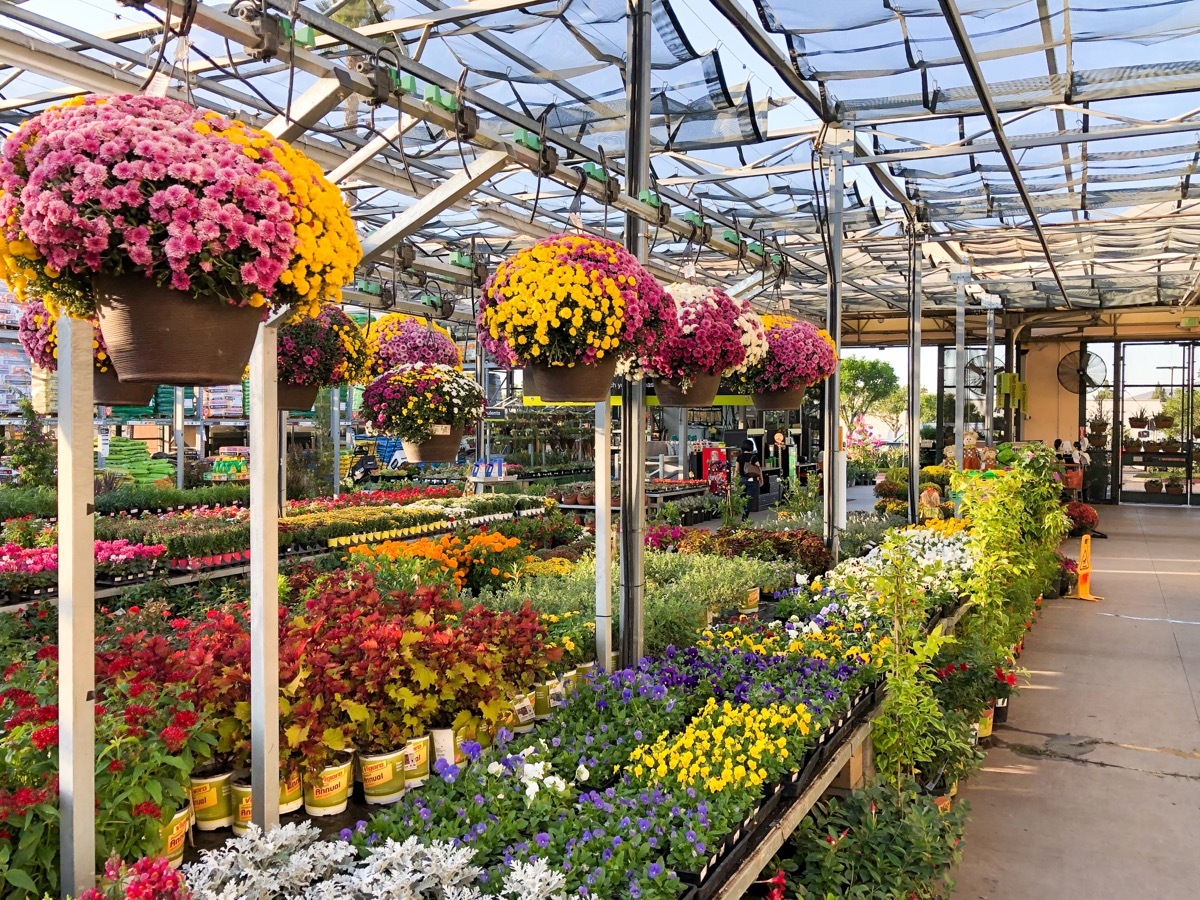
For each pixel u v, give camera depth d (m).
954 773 3.92
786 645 3.94
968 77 4.73
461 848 1.81
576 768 2.49
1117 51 4.36
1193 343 17.61
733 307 3.96
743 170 6.46
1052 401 18.33
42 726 1.69
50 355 2.83
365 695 2.36
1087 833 3.96
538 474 14.05
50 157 1.43
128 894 1.40
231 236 1.52
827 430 6.65
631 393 3.54
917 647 3.49
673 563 5.70
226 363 1.64
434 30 3.77
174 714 1.93
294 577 4.66
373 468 15.36
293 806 2.25
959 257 10.89
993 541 5.24
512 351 3.07
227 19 2.24
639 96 3.65
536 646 2.88
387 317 6.44
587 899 1.79
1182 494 17.84
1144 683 6.18
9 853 1.54
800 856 2.92
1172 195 7.45
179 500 8.87
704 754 2.54
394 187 5.65
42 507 7.36
